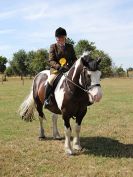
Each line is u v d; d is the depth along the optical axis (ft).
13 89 86.43
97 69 19.77
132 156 21.49
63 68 22.53
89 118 35.47
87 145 24.21
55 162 20.51
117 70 179.73
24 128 30.68
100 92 19.51
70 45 23.20
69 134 22.06
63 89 21.65
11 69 253.85
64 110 21.62
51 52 22.94
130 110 41.11
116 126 31.07
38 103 25.55
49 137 26.89
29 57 241.96
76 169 19.26
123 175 18.26
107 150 22.93
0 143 25.08
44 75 25.29
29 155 22.02
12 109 43.29
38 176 18.37
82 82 20.48
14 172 18.97
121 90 76.07
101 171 18.83
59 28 22.71
